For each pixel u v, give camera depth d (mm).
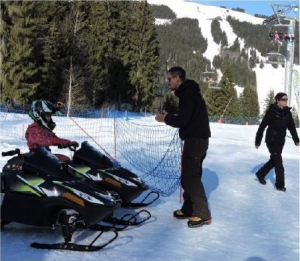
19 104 32000
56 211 4680
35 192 4656
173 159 11141
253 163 11742
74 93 40031
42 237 4840
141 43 53781
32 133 5270
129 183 5785
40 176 4773
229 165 11156
